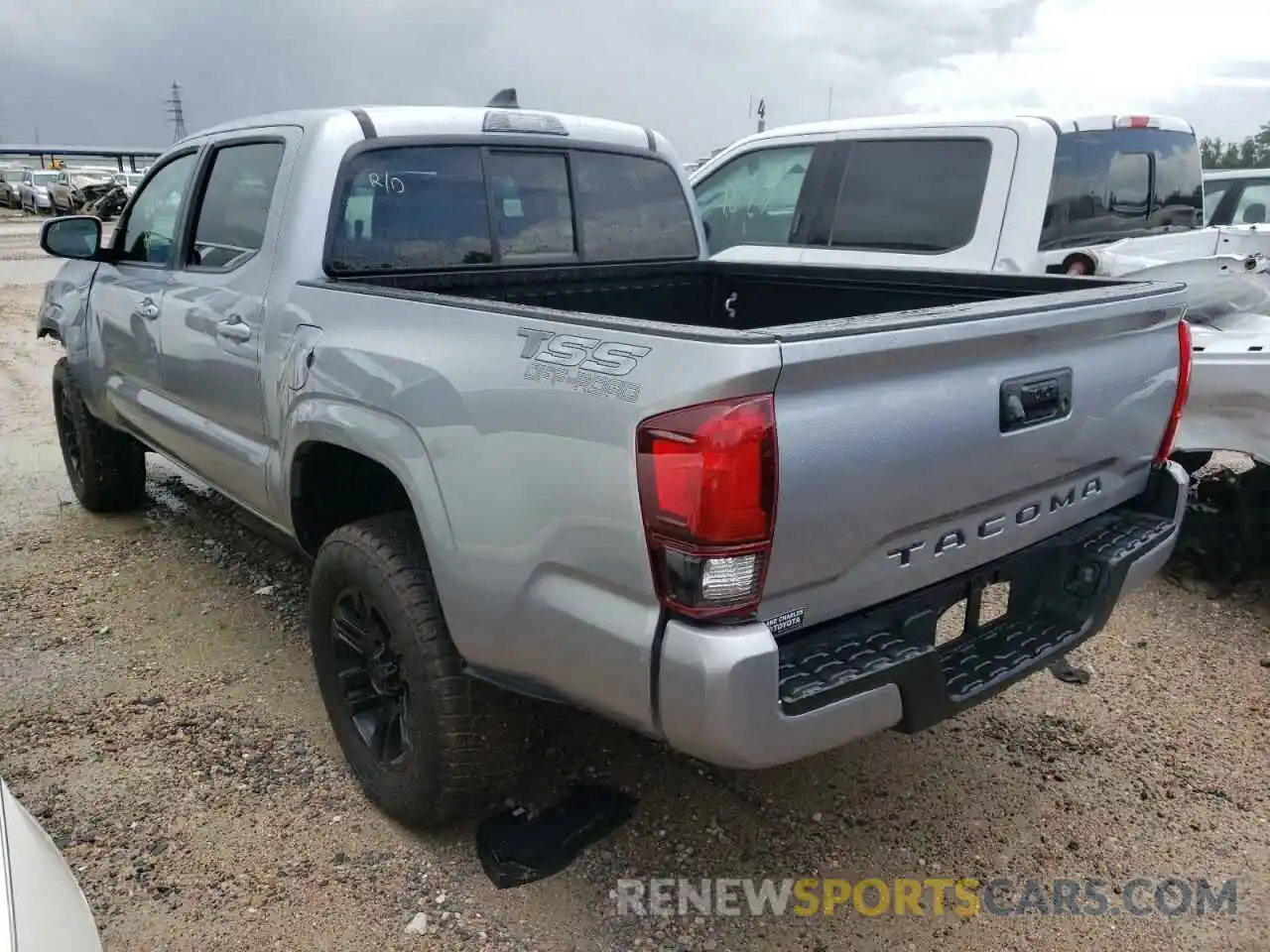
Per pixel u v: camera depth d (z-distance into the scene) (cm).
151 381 420
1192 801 312
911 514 223
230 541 500
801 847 287
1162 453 304
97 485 519
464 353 243
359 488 334
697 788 310
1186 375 303
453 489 242
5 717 341
